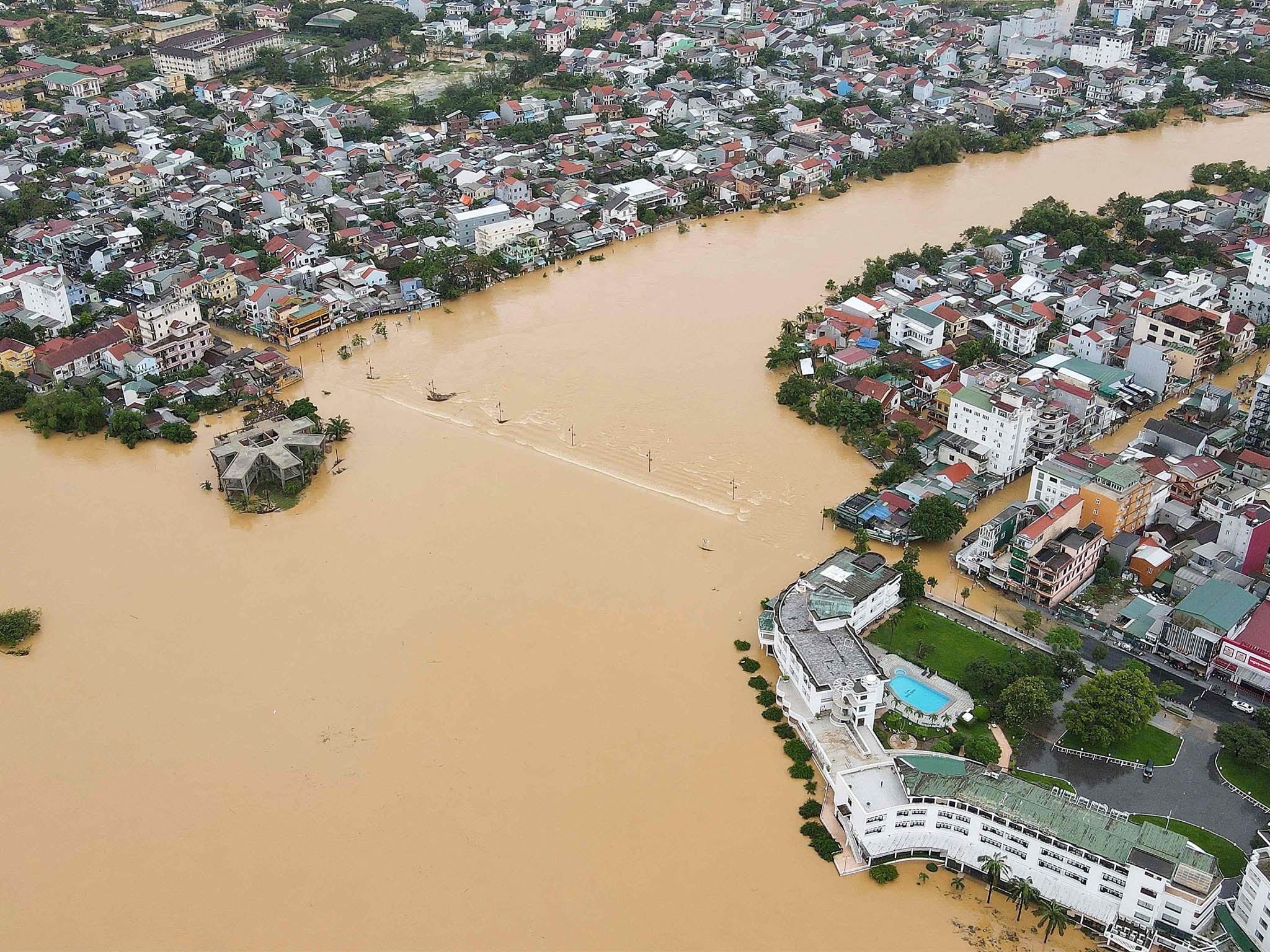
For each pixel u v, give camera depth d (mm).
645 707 178375
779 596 193125
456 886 148500
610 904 145500
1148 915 138125
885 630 194000
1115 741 168750
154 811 161500
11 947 141375
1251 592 190625
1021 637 192750
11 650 194250
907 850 152000
